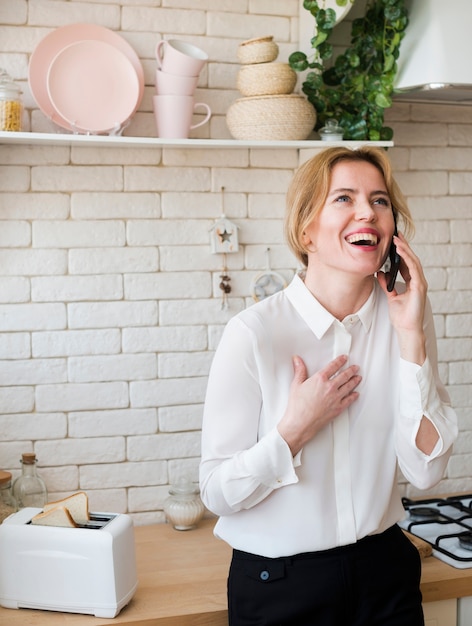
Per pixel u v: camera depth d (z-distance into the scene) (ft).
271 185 8.09
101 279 7.72
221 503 5.39
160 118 7.36
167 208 7.84
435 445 5.51
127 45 7.52
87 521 6.18
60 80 7.22
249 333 5.41
